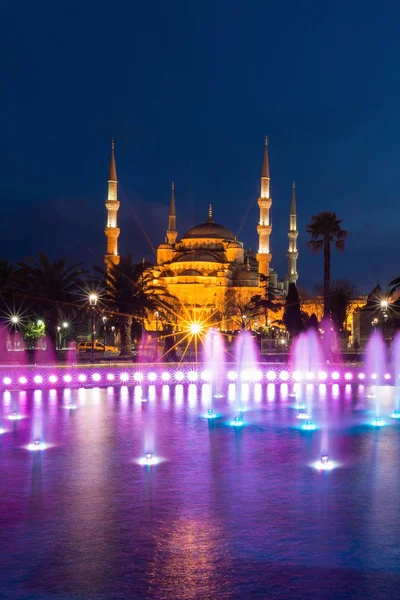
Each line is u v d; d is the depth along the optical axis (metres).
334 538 10.33
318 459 16.70
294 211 164.25
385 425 22.84
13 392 35.84
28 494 13.16
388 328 85.56
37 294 61.44
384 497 12.79
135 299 72.06
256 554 9.65
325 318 65.75
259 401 31.17
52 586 8.53
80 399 31.88
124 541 10.27
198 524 11.12
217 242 156.00
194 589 8.43
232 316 130.88
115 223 142.25
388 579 8.71
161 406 28.86
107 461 16.42
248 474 14.94
